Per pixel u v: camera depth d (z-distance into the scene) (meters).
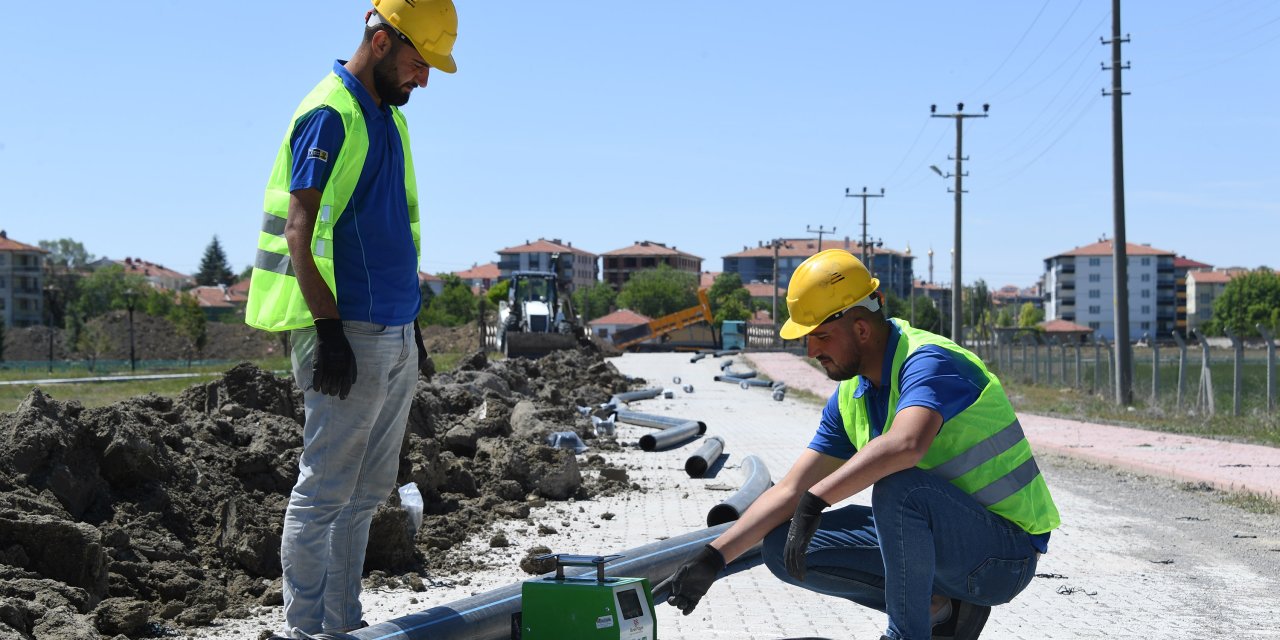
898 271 176.25
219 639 5.29
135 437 6.64
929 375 4.20
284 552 4.54
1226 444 15.59
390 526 6.79
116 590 5.66
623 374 33.06
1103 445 15.45
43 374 46.75
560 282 45.75
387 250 4.53
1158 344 22.64
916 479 4.17
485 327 55.47
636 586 4.09
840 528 4.50
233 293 156.50
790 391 28.75
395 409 4.77
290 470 7.55
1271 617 6.18
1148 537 8.83
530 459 10.31
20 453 6.08
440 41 4.47
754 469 10.05
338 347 4.23
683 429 15.47
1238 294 131.88
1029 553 4.44
